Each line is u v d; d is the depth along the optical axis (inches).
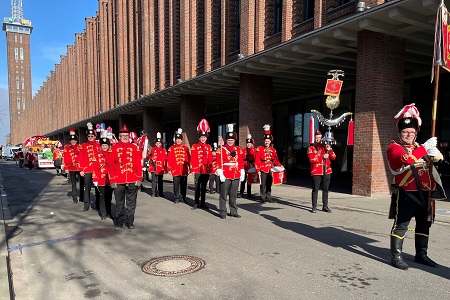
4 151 2684.5
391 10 355.6
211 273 187.0
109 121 1507.1
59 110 2378.2
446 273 184.5
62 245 245.8
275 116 959.0
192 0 849.5
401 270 188.9
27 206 410.3
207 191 519.2
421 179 186.4
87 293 167.0
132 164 284.4
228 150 324.8
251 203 406.6
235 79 671.1
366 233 263.7
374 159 418.3
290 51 498.3
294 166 880.9
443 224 282.4
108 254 223.0
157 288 169.9
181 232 274.2
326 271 188.2
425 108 585.3
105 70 1519.4
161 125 1085.8
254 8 653.3
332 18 497.7
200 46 850.1
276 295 160.1
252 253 219.0
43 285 177.3
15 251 234.5
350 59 514.6
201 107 859.4
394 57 428.1
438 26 189.5
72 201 445.7
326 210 346.6
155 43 1080.2
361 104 430.6
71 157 429.4
